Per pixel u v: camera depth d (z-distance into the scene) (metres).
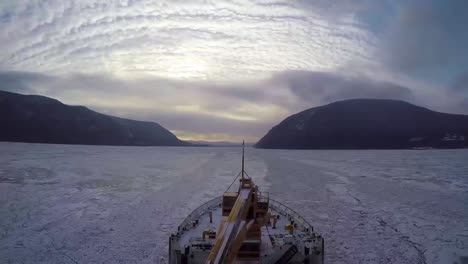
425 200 25.47
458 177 40.44
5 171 42.03
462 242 15.55
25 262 12.93
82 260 13.13
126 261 13.05
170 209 21.83
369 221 19.11
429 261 13.33
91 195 26.61
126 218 19.47
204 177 39.16
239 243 8.23
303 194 27.81
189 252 10.28
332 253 14.15
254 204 11.01
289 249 10.24
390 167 55.12
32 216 19.67
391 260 13.41
